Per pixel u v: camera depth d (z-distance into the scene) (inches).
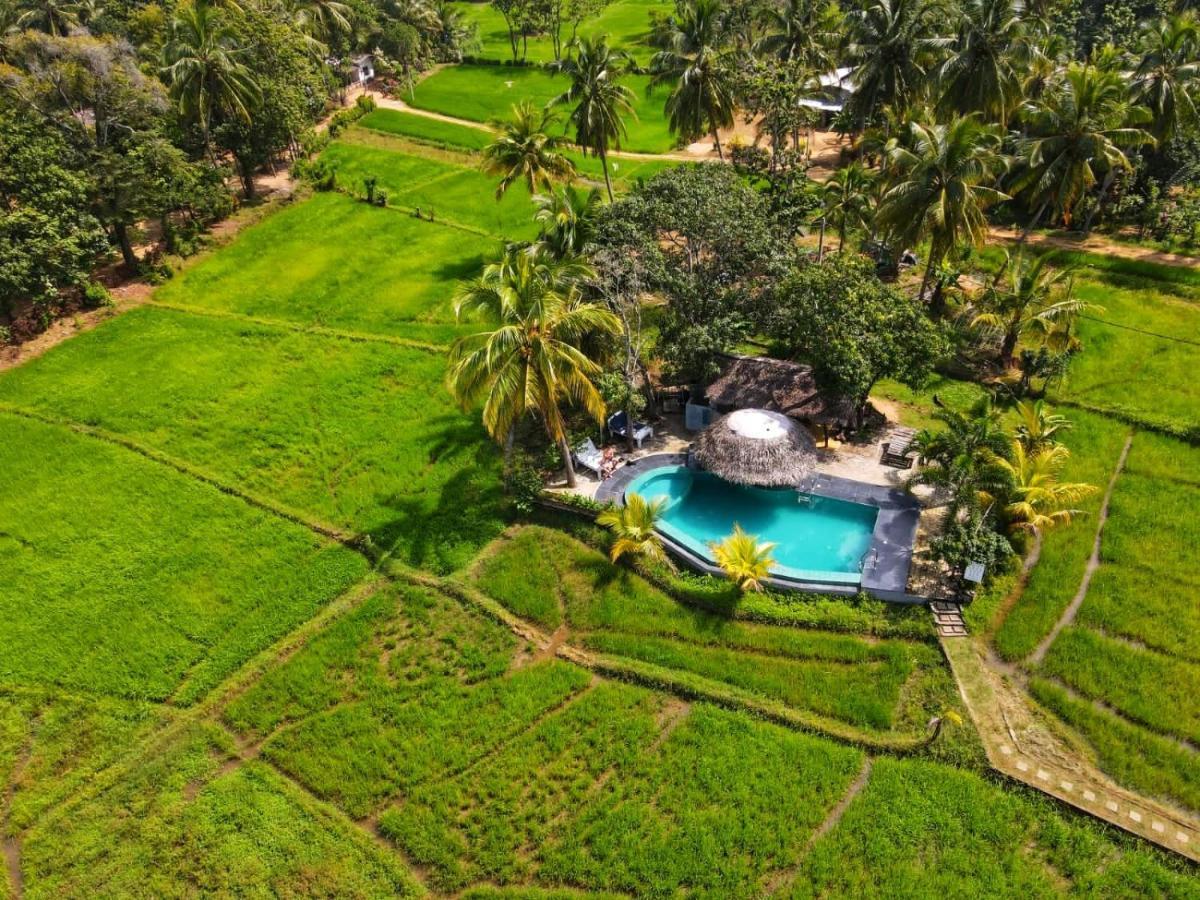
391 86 3934.5
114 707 1128.2
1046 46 2359.7
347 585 1306.6
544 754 1031.6
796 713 1051.9
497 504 1432.1
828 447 1489.9
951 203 1571.1
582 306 1315.2
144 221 2564.0
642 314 1927.9
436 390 1745.8
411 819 969.5
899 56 2138.3
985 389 1628.9
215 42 2422.5
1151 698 1021.8
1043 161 1815.9
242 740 1087.0
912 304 1408.7
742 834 920.9
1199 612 1124.5
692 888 879.7
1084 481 1366.9
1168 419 1480.1
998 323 1631.4
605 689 1112.8
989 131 1624.0
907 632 1139.3
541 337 1224.2
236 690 1149.1
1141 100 2020.2
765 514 1365.7
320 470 1540.4
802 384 1489.9
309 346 1915.6
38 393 1759.4
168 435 1632.6
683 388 1642.5
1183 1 2721.5
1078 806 913.5
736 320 1477.6
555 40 4114.2
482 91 3809.1
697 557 1275.8
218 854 948.0
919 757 987.9
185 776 1039.0
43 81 2009.1
